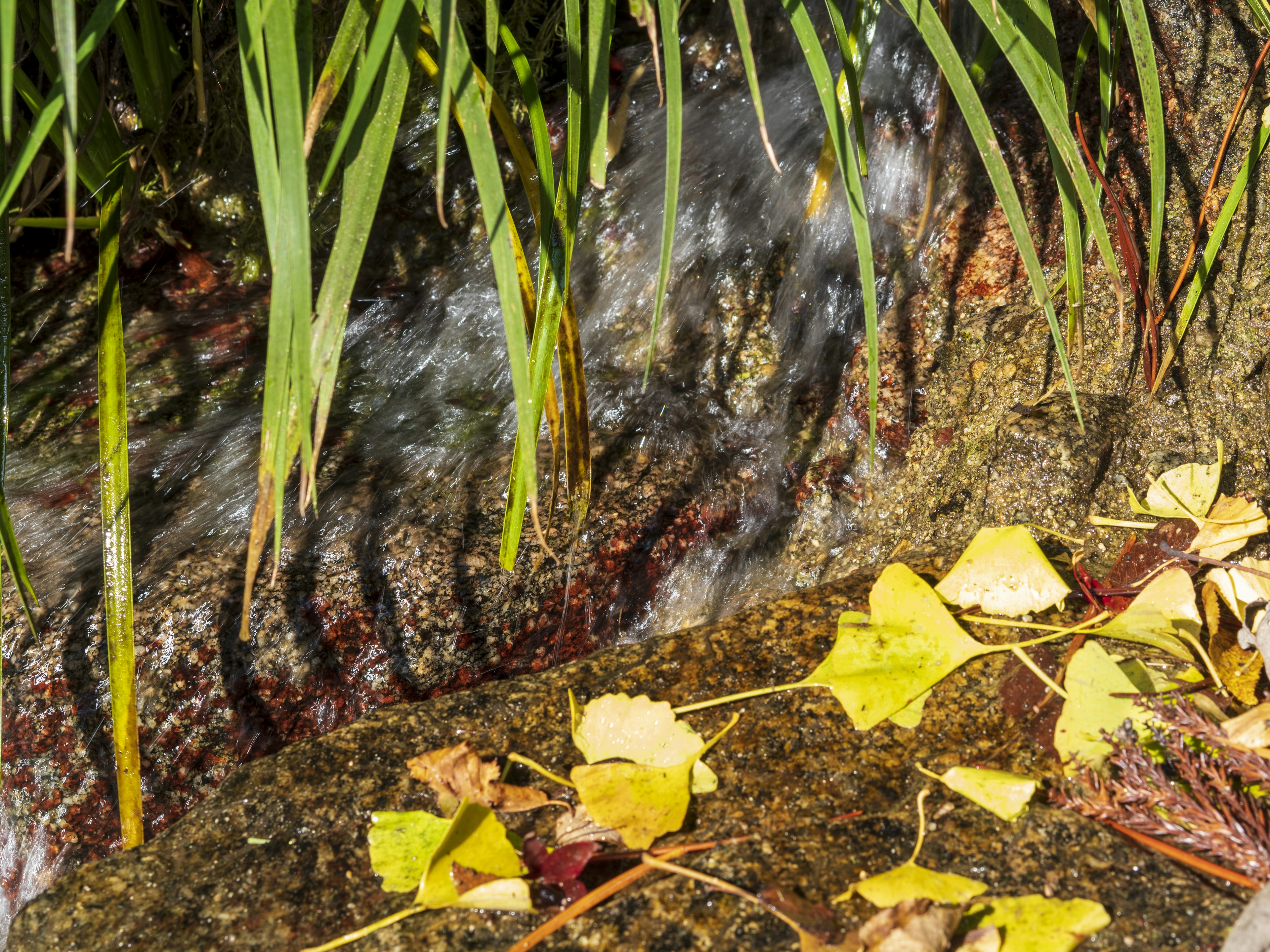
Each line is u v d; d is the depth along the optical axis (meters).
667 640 1.15
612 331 1.39
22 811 1.22
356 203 1.05
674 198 1.06
